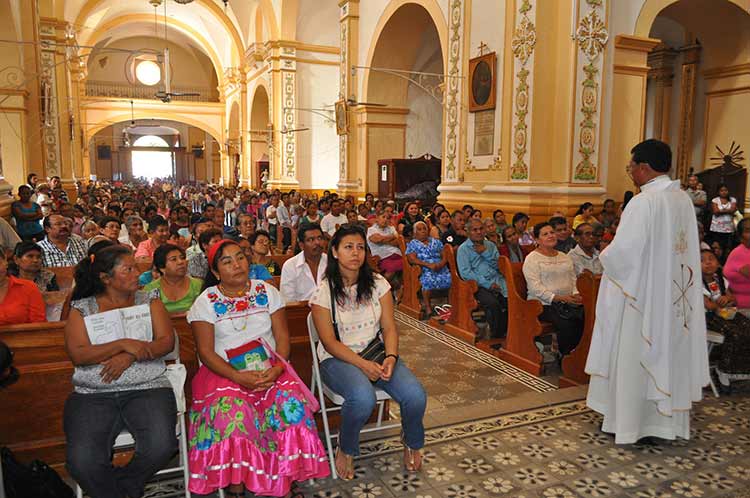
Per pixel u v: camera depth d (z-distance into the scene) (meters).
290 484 2.82
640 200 3.38
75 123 23.73
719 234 8.79
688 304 3.48
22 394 2.99
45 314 3.75
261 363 3.00
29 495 2.48
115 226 6.11
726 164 9.90
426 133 15.74
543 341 5.70
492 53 8.57
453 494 2.98
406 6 11.75
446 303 7.79
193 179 39.09
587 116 7.75
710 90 10.29
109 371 2.68
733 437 3.66
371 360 3.24
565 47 7.71
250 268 4.31
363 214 10.86
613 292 3.49
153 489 3.05
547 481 3.11
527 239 7.38
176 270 3.84
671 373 3.40
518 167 8.22
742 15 9.16
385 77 13.55
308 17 18.92
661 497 2.96
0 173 8.98
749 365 4.30
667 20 11.63
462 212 7.86
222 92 30.12
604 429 3.62
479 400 4.42
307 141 19.45
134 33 31.52
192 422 2.86
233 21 24.58
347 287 3.32
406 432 3.18
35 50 12.00
